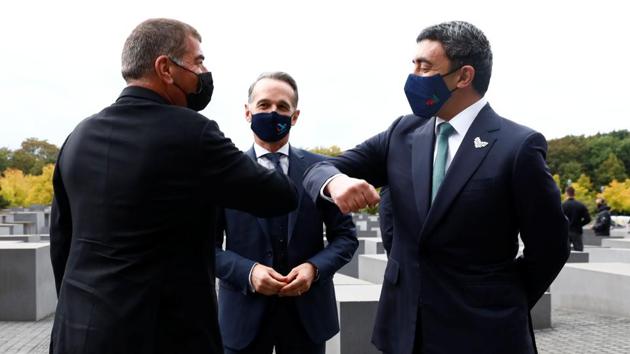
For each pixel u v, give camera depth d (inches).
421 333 109.9
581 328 347.9
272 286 135.0
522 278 113.7
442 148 113.3
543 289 114.0
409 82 112.9
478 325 106.3
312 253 148.1
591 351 294.0
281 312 144.6
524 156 106.3
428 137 115.6
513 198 107.7
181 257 98.8
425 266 110.0
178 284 97.8
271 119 141.9
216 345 102.0
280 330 145.1
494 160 107.7
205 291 101.0
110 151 99.1
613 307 386.6
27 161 3316.9
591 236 962.7
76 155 101.8
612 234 1103.0
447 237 108.1
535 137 108.0
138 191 96.1
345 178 106.2
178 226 98.3
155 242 97.0
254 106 143.9
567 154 3479.3
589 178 3132.4
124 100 103.2
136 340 94.0
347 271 532.7
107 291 94.6
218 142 100.2
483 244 108.1
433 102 111.1
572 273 418.0
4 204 2080.5
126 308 94.1
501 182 106.7
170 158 97.3
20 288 363.6
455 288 108.0
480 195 107.0
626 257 542.6
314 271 142.3
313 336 145.0
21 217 1082.1
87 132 102.3
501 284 108.2
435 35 111.3
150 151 97.1
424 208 110.7
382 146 123.1
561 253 109.3
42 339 312.7
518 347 107.2
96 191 98.3
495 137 109.4
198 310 99.4
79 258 98.1
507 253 110.6
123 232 96.0
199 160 98.4
